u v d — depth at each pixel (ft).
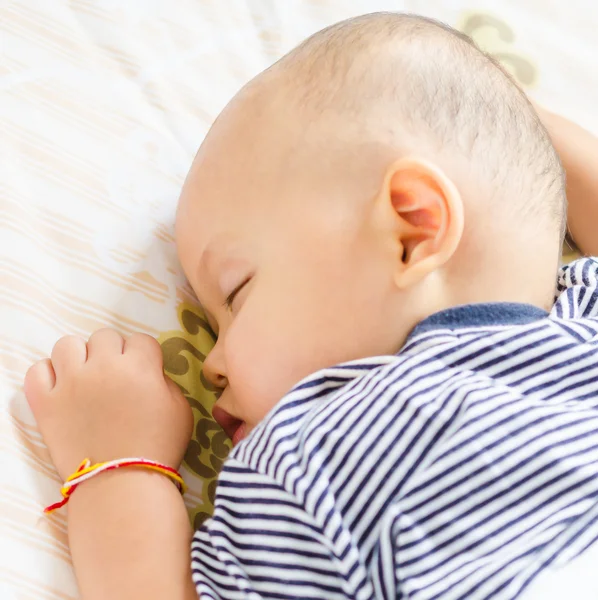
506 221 2.34
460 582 1.91
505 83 2.51
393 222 2.23
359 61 2.43
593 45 4.01
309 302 2.32
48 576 2.21
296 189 2.35
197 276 2.61
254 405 2.44
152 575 2.17
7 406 2.44
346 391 2.15
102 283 2.76
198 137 3.25
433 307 2.29
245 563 2.08
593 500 1.98
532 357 2.16
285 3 3.76
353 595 1.99
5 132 2.93
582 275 2.73
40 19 3.27
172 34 3.47
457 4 3.98
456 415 2.03
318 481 2.03
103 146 3.04
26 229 2.74
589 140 3.44
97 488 2.29
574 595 1.97
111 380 2.47
